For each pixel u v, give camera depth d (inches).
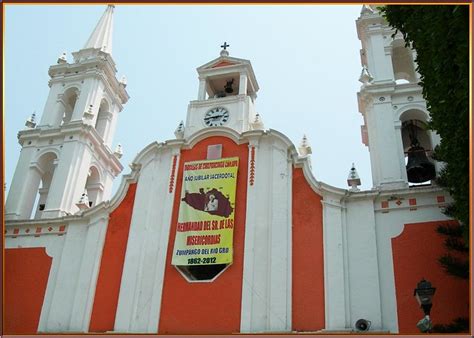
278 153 1017.5
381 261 870.4
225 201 983.0
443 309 802.2
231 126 1107.9
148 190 1043.3
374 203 930.1
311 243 912.3
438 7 569.0
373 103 1068.5
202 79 1219.2
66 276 999.6
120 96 1448.1
